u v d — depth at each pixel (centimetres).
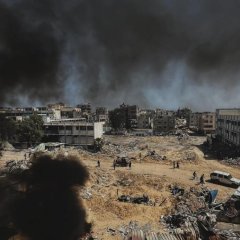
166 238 2597
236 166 6194
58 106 14100
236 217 3088
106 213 3400
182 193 4178
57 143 7838
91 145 8225
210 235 2730
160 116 13862
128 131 13775
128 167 5831
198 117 14712
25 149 7231
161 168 5866
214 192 3884
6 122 6481
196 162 6506
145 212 3469
